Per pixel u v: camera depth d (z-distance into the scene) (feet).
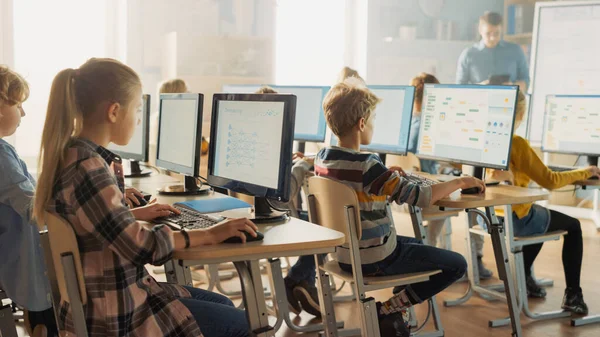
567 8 19.20
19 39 16.22
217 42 18.51
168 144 9.67
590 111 12.26
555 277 13.39
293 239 6.08
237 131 7.43
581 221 19.15
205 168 12.58
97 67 5.66
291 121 6.59
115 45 17.35
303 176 11.15
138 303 5.60
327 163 8.36
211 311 5.98
